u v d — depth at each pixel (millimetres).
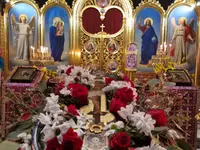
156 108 1254
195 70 4781
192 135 2332
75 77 1580
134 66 4684
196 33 4727
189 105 2312
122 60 4875
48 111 1033
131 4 4719
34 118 1103
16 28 4676
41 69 2848
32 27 4723
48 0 4676
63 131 854
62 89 1385
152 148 814
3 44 4590
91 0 4773
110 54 4883
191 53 4773
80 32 4816
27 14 4676
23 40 4711
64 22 4758
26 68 2727
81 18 4773
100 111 1249
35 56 4512
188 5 4652
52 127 854
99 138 964
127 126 961
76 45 4801
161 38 4770
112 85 1438
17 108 1366
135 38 4805
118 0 4758
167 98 1452
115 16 4812
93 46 4859
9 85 2287
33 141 935
